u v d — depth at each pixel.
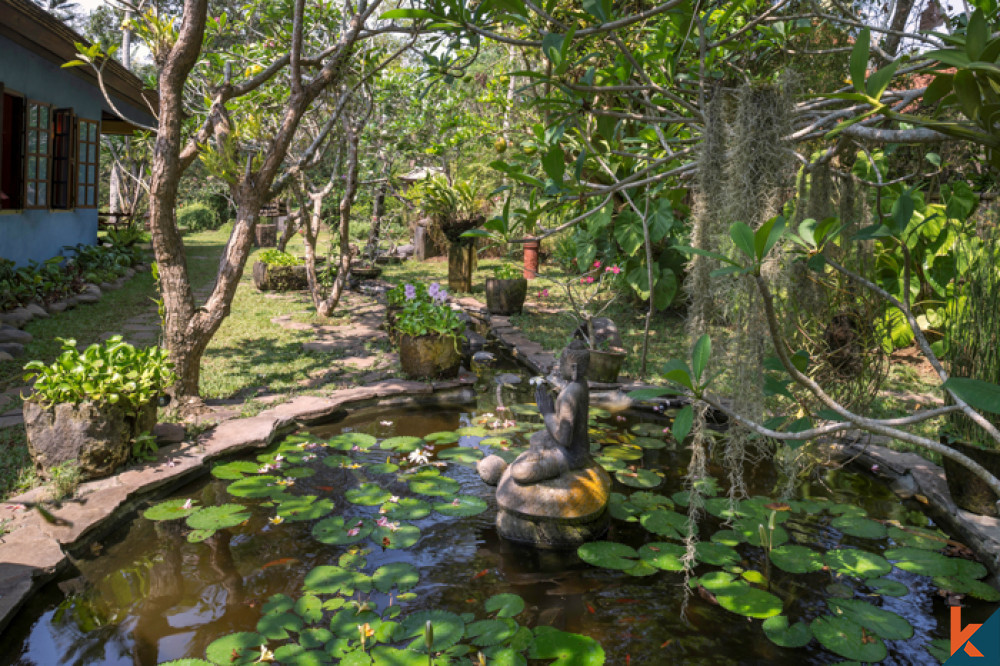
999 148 1.81
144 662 2.46
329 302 9.20
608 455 4.65
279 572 3.11
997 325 3.62
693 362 1.99
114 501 3.57
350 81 6.98
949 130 1.77
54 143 10.78
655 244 8.24
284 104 7.66
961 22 3.29
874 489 4.22
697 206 2.44
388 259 15.93
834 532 3.60
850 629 2.70
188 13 4.57
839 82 3.83
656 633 2.71
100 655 2.50
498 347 8.39
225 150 5.07
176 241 4.97
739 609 2.83
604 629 2.73
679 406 5.79
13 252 9.43
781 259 2.27
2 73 8.95
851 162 3.02
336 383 6.11
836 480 4.34
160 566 3.15
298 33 5.21
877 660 2.51
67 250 11.35
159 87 4.69
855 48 1.79
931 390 5.98
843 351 3.20
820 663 2.54
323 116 9.45
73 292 9.65
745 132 2.19
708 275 2.42
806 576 3.15
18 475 3.79
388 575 3.05
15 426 4.55
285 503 3.79
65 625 2.69
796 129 2.79
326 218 14.12
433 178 12.56
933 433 4.76
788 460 3.32
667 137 4.11
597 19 2.42
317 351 7.37
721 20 3.23
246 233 5.19
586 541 3.43
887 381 6.11
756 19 3.00
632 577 3.14
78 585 2.98
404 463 4.51
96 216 12.90
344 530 3.47
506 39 2.46
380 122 10.44
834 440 4.12
